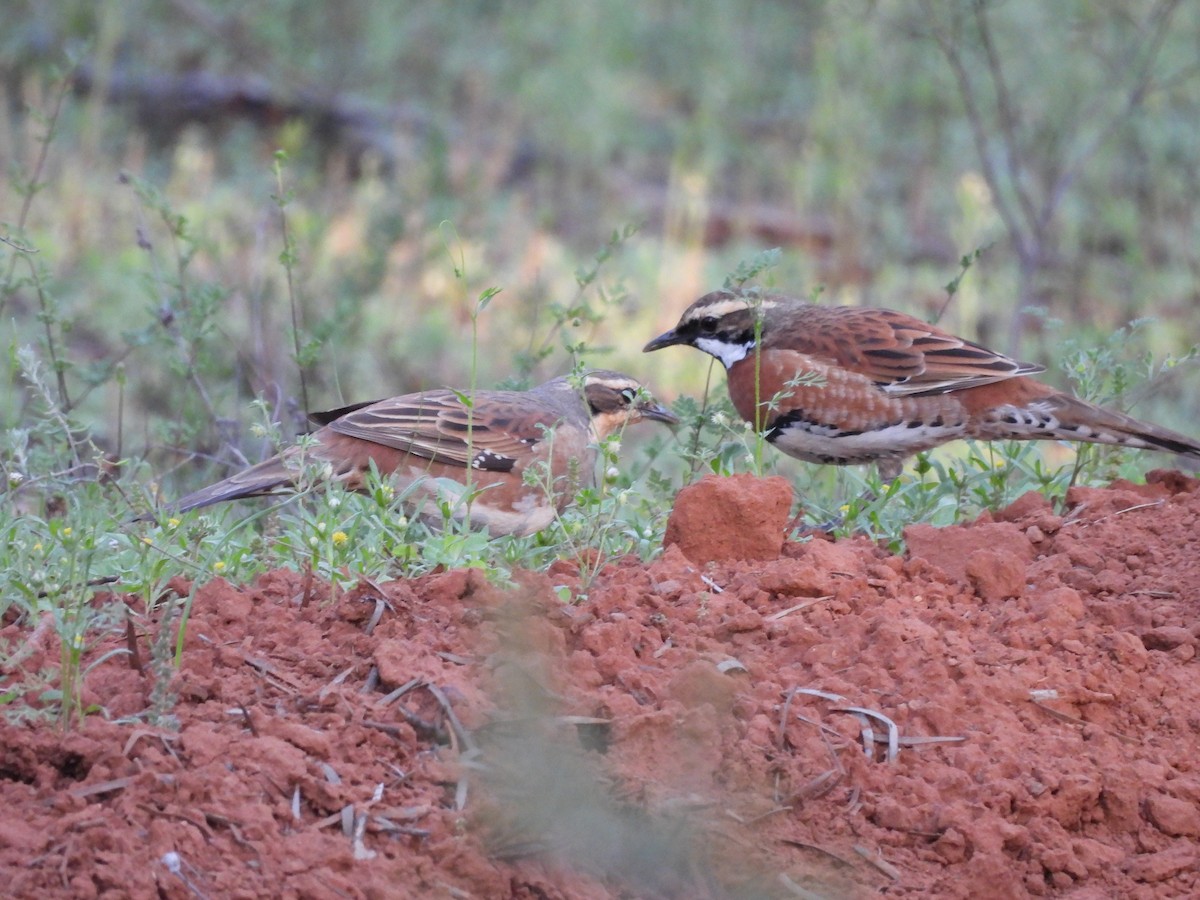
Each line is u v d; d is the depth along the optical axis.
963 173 27.41
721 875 7.68
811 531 11.77
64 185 24.08
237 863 7.02
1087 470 13.36
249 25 30.27
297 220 23.98
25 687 7.82
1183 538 10.92
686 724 8.13
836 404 13.35
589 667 8.59
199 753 7.50
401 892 7.09
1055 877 8.18
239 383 16.30
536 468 11.73
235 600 8.99
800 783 8.15
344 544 9.69
